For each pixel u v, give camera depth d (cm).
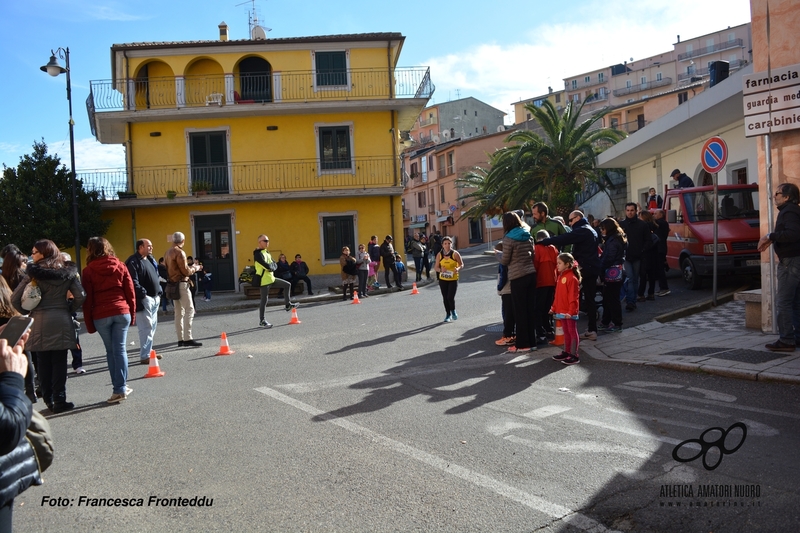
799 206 706
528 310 867
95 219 2355
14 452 246
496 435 521
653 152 2344
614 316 962
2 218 2202
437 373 769
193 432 573
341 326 1277
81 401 727
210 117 2580
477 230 5716
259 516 389
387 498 405
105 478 468
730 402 577
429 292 2019
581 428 530
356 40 2633
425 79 2652
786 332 719
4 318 447
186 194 2577
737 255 1276
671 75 9256
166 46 2561
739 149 1789
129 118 2525
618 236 968
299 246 2617
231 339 1203
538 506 385
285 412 624
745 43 8888
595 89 9688
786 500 377
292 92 2625
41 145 2316
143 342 966
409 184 6794
